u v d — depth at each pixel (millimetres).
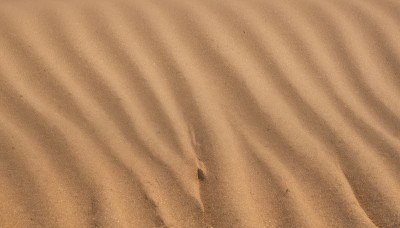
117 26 2543
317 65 2434
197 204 1898
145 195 1913
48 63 2357
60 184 1935
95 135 2102
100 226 1818
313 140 2129
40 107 2182
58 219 1838
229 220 1860
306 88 2330
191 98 2258
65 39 2469
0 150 2016
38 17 2564
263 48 2488
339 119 2209
